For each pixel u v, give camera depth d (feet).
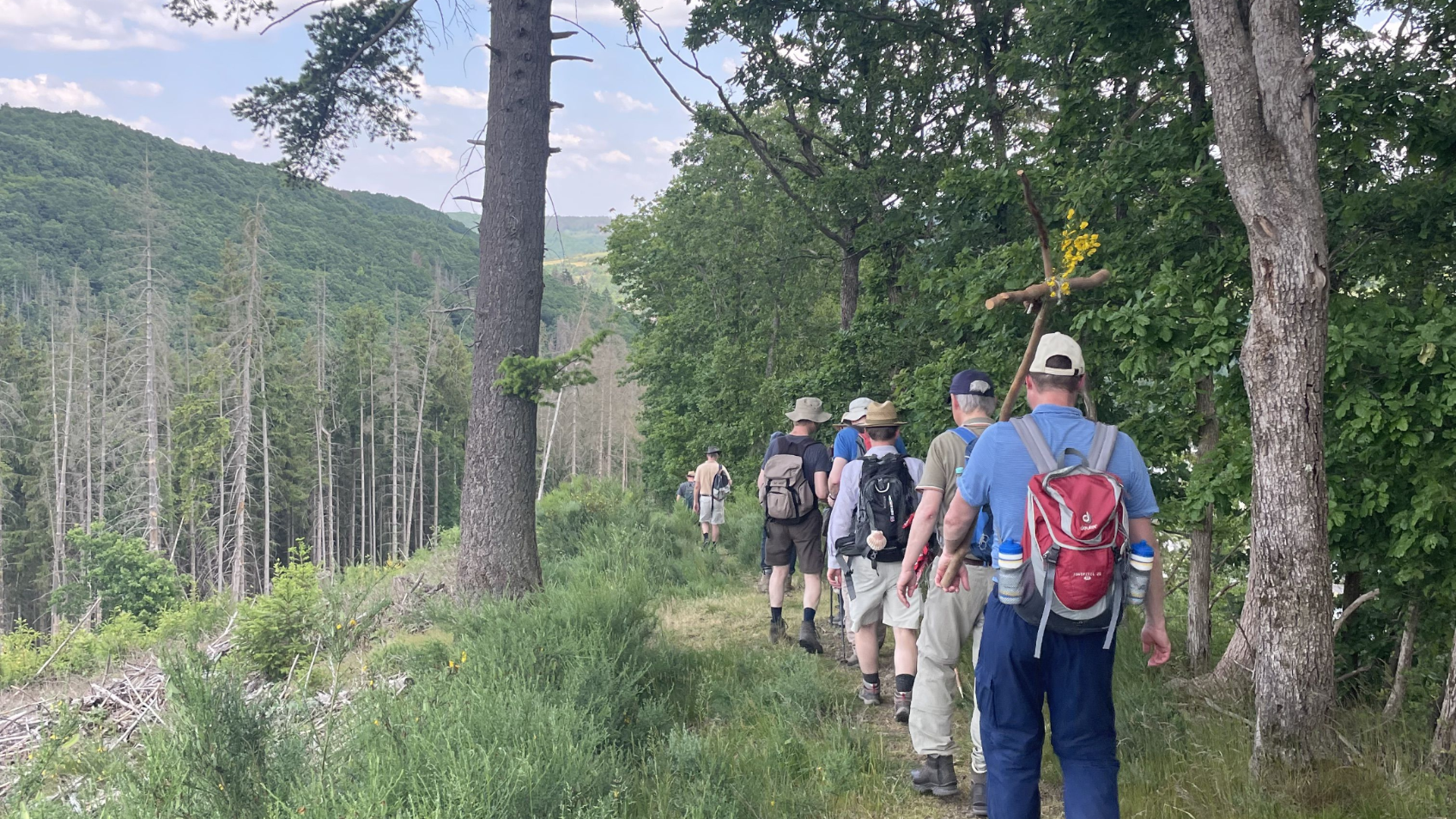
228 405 232.73
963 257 32.17
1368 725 14.71
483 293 28.99
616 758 14.48
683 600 31.86
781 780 14.02
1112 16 23.52
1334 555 18.89
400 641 23.03
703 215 98.43
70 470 248.32
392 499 266.98
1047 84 28.78
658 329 115.14
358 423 296.92
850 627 18.33
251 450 238.68
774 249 91.04
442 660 19.80
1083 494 8.55
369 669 21.44
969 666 19.26
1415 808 11.86
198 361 284.41
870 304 58.54
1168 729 15.14
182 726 12.14
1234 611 25.95
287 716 13.85
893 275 57.41
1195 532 22.79
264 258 239.91
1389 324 17.84
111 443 233.76
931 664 13.65
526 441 28.84
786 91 57.82
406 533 262.88
